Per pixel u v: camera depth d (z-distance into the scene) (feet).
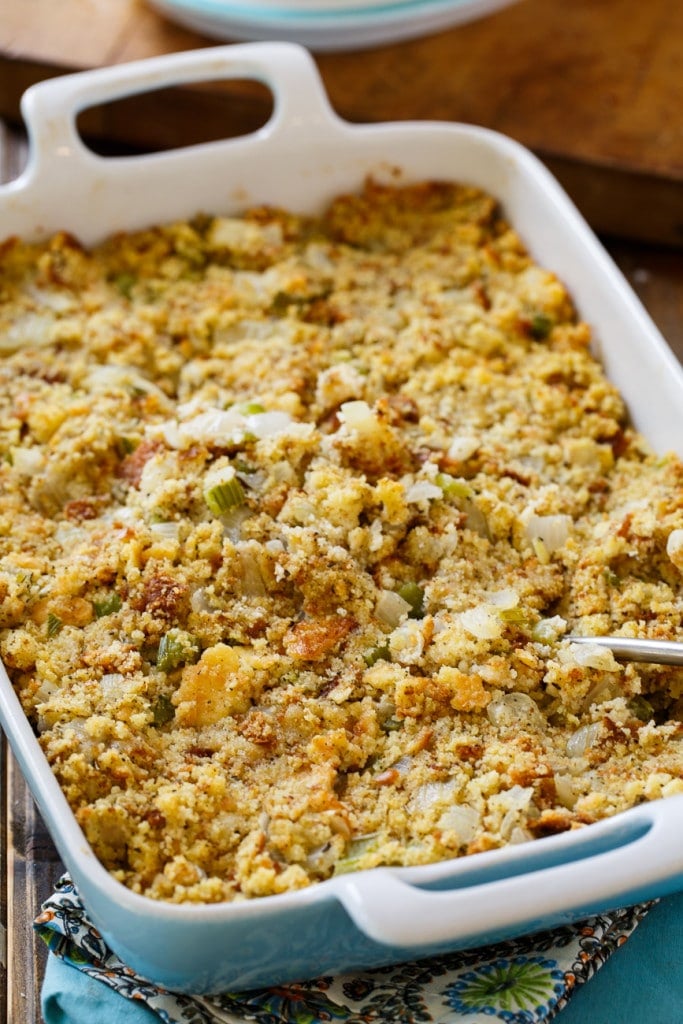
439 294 2.86
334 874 2.25
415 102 3.24
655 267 3.18
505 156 2.91
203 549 2.47
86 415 2.66
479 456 2.61
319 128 2.91
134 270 2.89
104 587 2.46
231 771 2.33
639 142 3.17
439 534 2.51
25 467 2.60
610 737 2.37
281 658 2.41
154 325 2.80
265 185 2.94
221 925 2.12
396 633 2.44
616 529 2.53
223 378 2.73
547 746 2.38
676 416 2.64
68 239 2.87
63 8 3.33
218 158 2.90
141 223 2.92
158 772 2.32
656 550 2.53
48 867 2.45
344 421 2.57
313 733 2.36
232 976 2.23
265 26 3.24
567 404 2.72
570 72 3.30
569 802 2.32
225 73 2.89
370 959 2.25
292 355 2.75
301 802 2.29
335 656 2.43
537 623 2.47
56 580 2.45
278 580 2.46
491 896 2.10
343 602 2.46
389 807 2.31
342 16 3.23
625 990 2.35
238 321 2.81
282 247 2.90
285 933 2.16
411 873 2.14
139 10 3.34
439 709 2.39
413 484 2.55
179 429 2.58
